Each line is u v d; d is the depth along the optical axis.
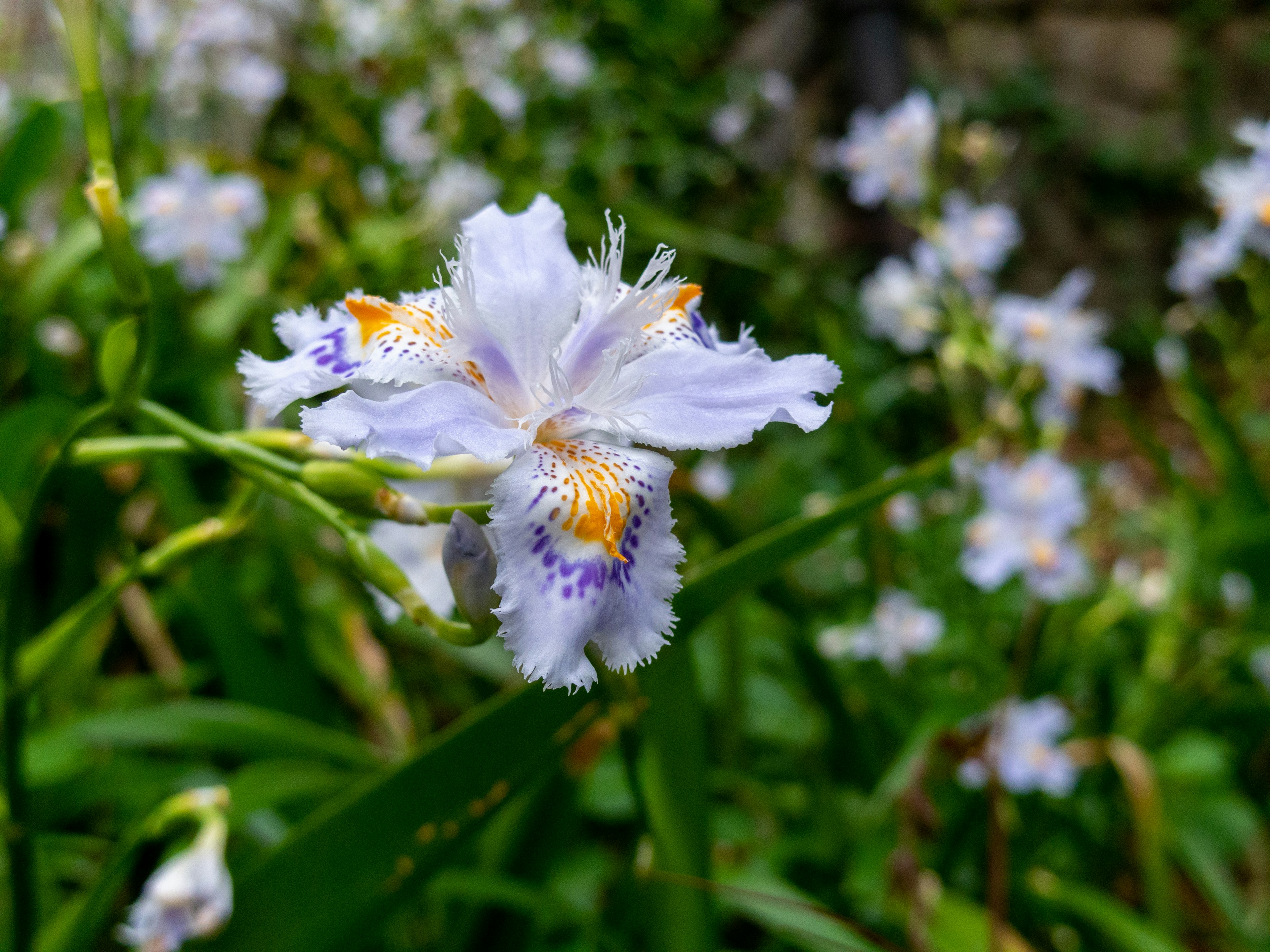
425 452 0.08
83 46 0.09
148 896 0.12
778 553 0.11
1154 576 0.24
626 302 0.10
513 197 0.34
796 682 0.23
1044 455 0.22
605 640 0.08
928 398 0.42
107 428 0.22
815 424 0.09
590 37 0.47
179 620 0.22
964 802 0.19
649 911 0.13
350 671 0.20
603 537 0.09
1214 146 0.63
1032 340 0.23
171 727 0.15
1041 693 0.23
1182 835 0.20
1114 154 0.62
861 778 0.20
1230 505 0.24
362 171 0.34
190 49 0.31
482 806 0.11
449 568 0.09
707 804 0.13
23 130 0.21
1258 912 0.21
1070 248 0.63
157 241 0.24
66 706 0.19
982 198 0.29
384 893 0.11
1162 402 0.55
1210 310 0.28
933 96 0.59
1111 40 0.64
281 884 0.11
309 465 0.10
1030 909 0.19
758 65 0.58
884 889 0.17
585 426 0.09
